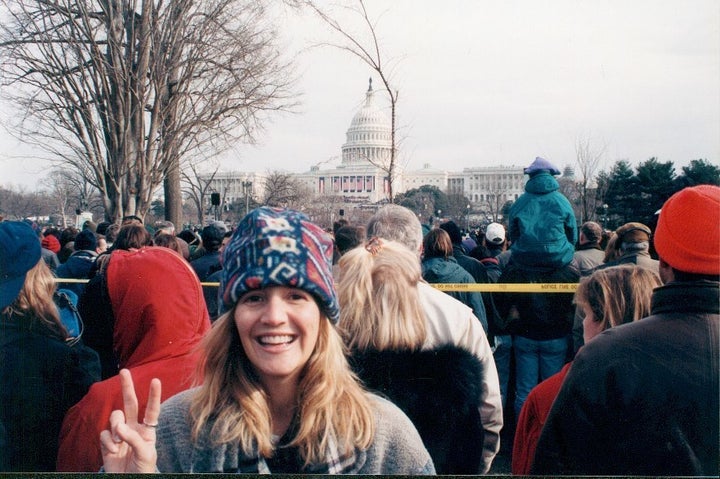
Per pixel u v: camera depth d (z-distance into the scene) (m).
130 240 4.54
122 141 12.70
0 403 2.62
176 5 12.47
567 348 5.04
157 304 2.65
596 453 2.26
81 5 11.95
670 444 2.17
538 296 4.92
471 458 2.69
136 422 1.90
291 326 1.91
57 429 2.70
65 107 12.34
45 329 2.80
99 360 3.37
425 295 2.79
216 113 12.70
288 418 1.99
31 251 2.77
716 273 2.29
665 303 2.33
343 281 2.65
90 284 3.35
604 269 2.89
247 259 1.88
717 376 2.16
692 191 2.39
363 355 2.58
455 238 6.18
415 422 2.63
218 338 1.98
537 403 2.80
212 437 1.89
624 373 2.21
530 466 2.44
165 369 2.57
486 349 2.81
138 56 12.58
